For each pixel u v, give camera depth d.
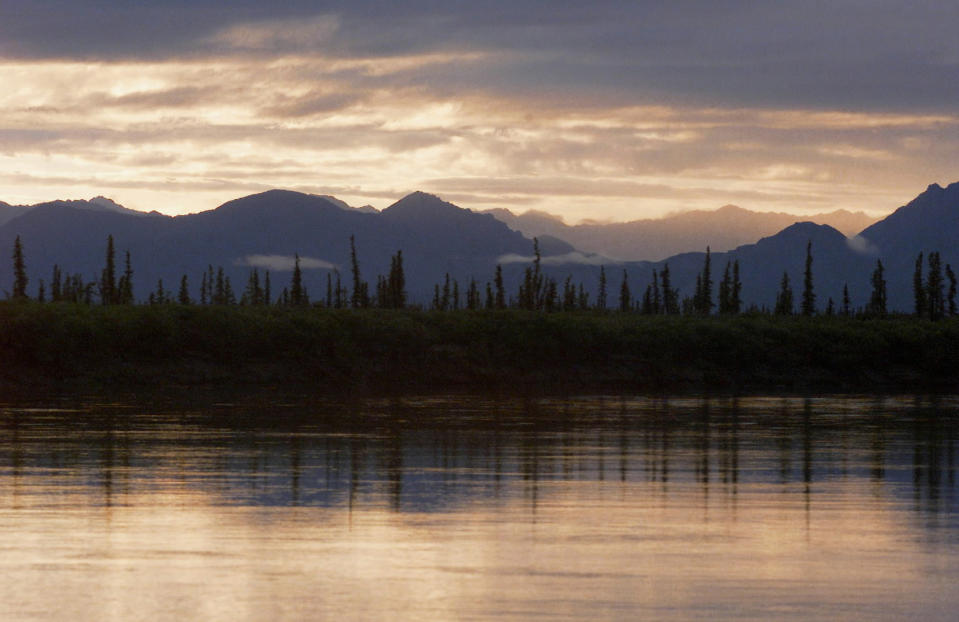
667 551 26.25
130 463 40.94
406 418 64.56
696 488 36.06
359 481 36.81
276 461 41.97
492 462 42.38
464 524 29.27
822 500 33.88
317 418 63.59
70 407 70.56
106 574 23.64
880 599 22.31
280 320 114.25
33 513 30.27
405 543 26.81
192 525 28.80
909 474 39.97
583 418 65.94
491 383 115.25
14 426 55.97
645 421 63.91
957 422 65.06
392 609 21.22
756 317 154.75
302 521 29.50
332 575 23.69
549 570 24.25
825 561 25.44
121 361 105.56
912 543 27.45
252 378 108.25
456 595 22.20
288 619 20.61
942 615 21.28
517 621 20.55
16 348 102.38
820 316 177.38
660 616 20.98
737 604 21.81
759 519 30.48
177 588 22.56
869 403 84.94
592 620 20.66
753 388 111.94
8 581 23.02
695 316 161.38
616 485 36.50
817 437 54.03
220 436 51.53
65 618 20.61
